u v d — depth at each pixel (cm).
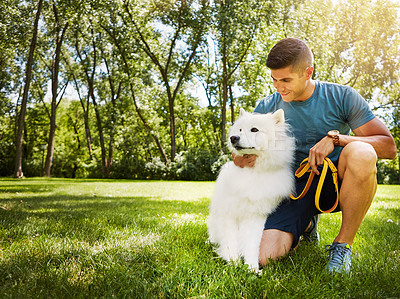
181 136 3203
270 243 221
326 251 244
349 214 221
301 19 1881
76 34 2089
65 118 3447
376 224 390
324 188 251
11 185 1134
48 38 2152
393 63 2177
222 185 252
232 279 183
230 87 2242
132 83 2122
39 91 2644
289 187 239
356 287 179
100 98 2573
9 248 248
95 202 609
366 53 2172
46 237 281
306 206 239
